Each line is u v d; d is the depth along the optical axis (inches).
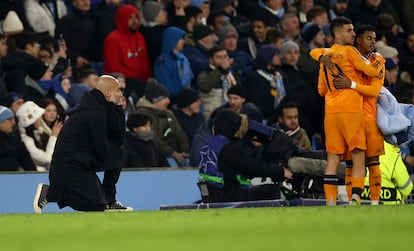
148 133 1834.4
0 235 727.7
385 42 2468.0
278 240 600.7
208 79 2105.1
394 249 537.3
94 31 2174.0
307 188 1616.6
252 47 2353.6
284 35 2287.2
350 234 639.1
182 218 920.9
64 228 798.5
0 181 1644.9
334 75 1382.9
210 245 573.9
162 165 1861.5
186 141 1975.9
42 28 2100.1
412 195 1748.3
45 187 1487.5
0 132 1708.9
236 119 1595.7
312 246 555.5
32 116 1755.7
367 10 2615.7
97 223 864.9
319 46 2379.4
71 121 1438.2
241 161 1572.3
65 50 2062.0
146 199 1753.2
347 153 1407.5
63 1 2199.8
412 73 2285.9
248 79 2162.9
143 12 2182.6
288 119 1899.6
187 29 2271.2
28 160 1748.3
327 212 973.8
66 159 1428.4
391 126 1387.8
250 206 1541.6
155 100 1937.7
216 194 1593.3
